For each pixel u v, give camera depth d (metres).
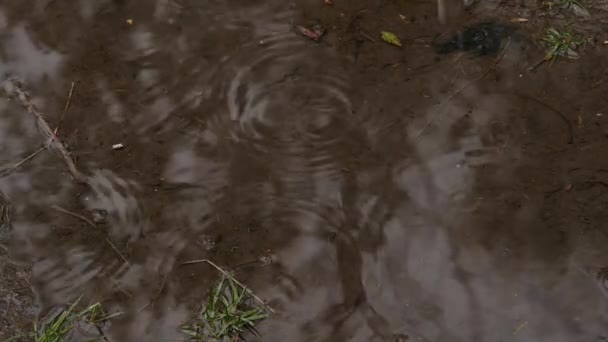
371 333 2.27
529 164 2.64
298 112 2.87
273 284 2.40
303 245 2.49
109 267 2.48
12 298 2.44
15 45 3.24
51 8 3.40
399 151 2.71
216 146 2.79
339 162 2.71
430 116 2.81
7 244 2.57
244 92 2.96
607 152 2.64
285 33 3.17
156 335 2.31
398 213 2.55
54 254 2.53
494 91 2.86
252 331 2.30
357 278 2.40
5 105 3.00
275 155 2.75
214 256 2.48
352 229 2.52
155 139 2.84
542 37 3.03
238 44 3.15
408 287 2.37
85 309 2.37
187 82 3.03
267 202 2.61
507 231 2.48
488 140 2.72
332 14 3.23
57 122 2.92
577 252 2.41
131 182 2.70
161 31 3.25
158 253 2.50
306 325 2.30
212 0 3.36
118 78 3.06
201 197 2.64
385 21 3.17
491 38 3.05
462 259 2.43
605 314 2.26
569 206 2.52
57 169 2.77
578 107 2.79
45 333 2.28
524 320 2.27
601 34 3.02
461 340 2.24
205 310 2.34
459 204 2.56
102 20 3.32
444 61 2.99
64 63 3.15
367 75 2.97
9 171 2.78
